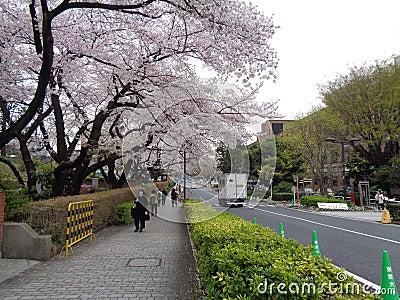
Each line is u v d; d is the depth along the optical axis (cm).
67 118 1326
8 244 688
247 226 584
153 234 1102
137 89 1112
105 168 2341
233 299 262
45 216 777
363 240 1025
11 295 480
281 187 3375
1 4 934
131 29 1067
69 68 1070
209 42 985
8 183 1182
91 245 887
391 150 2930
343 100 2678
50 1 1047
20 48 1075
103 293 491
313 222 1552
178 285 532
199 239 564
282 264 296
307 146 2678
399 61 2592
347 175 3303
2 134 785
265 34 828
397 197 2792
